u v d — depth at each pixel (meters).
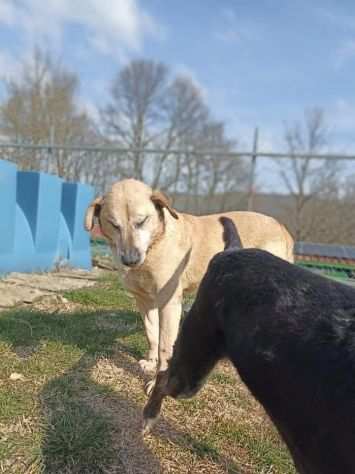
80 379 0.86
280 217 3.06
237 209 2.92
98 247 2.82
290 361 0.40
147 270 0.87
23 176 1.95
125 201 0.82
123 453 0.66
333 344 0.38
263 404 0.45
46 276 1.88
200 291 0.61
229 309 0.52
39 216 1.97
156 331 0.99
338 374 0.36
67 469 0.61
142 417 0.75
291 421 0.40
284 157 2.32
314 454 0.38
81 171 2.77
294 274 0.50
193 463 0.67
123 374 0.92
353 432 0.33
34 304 1.38
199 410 0.82
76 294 1.51
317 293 0.45
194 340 0.61
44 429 0.68
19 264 1.86
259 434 0.77
